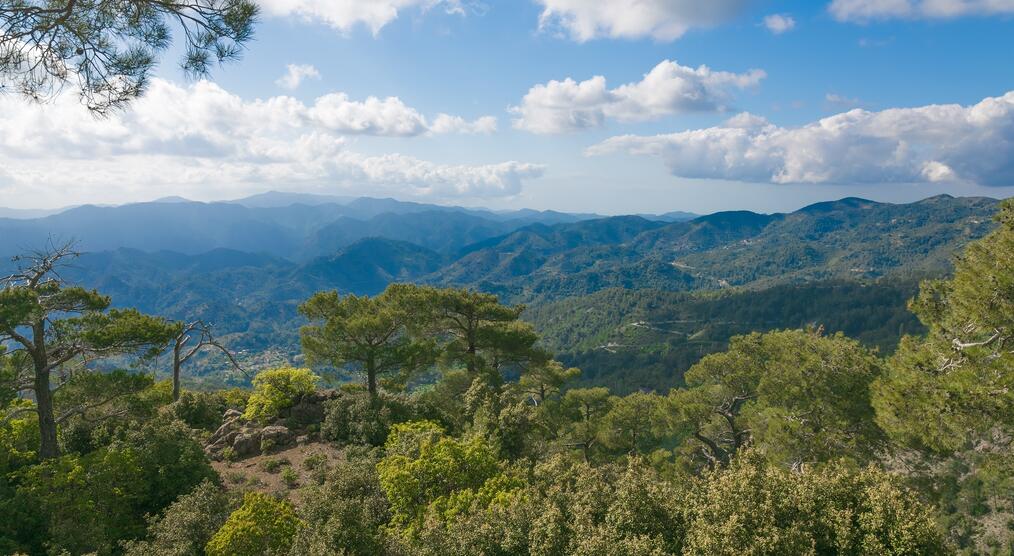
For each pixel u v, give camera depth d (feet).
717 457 82.23
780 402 68.23
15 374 52.26
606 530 31.37
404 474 43.32
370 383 79.92
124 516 46.60
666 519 32.99
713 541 28.68
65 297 53.78
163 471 50.47
